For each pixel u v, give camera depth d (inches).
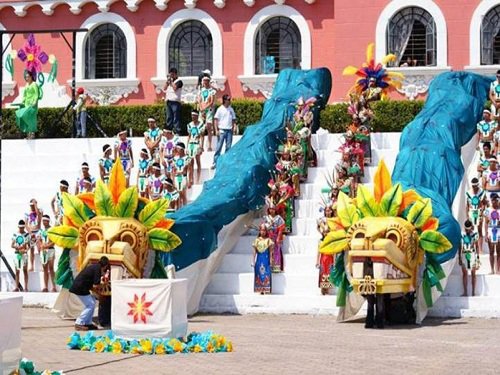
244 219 1095.0
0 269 1175.6
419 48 1497.3
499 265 1022.4
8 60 1601.9
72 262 948.0
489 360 701.3
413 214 916.0
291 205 1104.8
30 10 1614.2
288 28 1569.9
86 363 684.1
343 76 1501.0
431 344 788.0
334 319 969.5
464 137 1156.5
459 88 1216.2
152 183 1165.1
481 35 1482.5
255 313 1013.8
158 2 1587.1
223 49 1578.5
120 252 896.9
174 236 930.7
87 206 935.0
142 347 730.2
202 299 1026.7
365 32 1497.3
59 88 1552.7
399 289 897.5
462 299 980.6
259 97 1560.0
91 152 1295.5
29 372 609.6
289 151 1128.8
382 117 1321.4
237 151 1150.3
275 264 1048.8
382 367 671.1
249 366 674.2
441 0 1487.5
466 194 1074.1
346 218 917.8
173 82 1331.2
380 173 925.8
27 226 1135.6
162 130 1226.0
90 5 1606.8
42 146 1310.3
